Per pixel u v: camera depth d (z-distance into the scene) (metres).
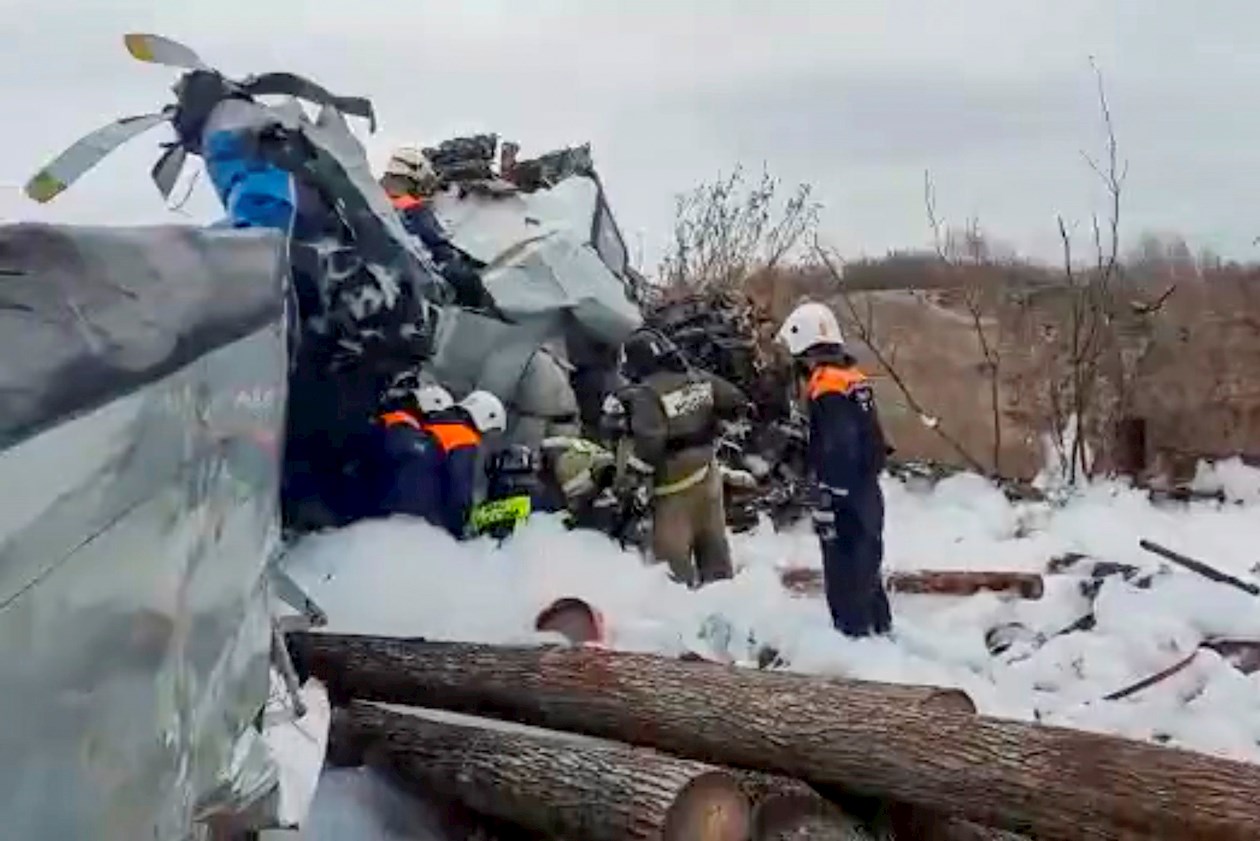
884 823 4.44
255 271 3.18
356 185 6.57
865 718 4.38
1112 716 6.56
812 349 7.51
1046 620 8.22
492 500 7.88
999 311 16.59
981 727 4.21
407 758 5.07
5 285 2.32
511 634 6.31
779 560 9.37
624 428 7.95
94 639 2.24
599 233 10.90
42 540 2.07
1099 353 15.10
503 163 11.41
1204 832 3.71
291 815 3.44
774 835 4.36
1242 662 7.43
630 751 4.67
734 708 4.62
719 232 19.52
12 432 2.02
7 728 1.96
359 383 6.79
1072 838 3.94
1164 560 9.78
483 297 9.08
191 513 2.75
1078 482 13.84
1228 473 13.39
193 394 2.76
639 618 7.05
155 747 2.51
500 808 4.73
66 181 4.67
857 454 7.36
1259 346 14.96
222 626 2.98
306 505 6.96
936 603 8.59
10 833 1.96
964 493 12.59
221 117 6.38
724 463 10.55
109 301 2.51
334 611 6.32
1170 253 16.16
